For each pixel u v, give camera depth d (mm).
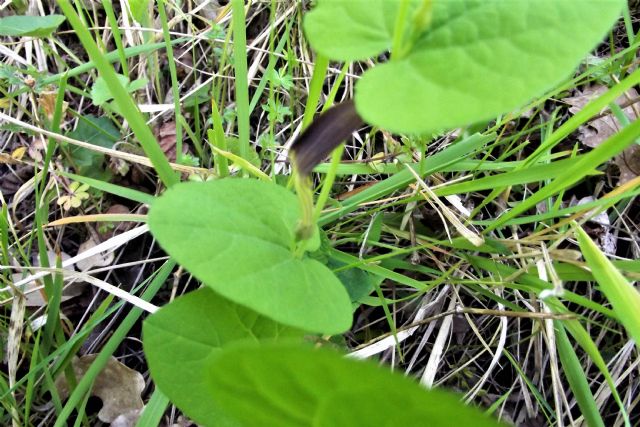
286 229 203
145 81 311
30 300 297
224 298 212
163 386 208
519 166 273
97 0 406
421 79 167
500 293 290
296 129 336
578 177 233
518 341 293
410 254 304
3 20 325
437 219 310
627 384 292
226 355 158
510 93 164
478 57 168
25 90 329
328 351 150
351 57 175
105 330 293
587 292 301
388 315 271
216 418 210
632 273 260
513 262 288
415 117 163
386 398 160
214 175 294
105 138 351
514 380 298
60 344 276
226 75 374
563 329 269
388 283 304
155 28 397
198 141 332
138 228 292
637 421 290
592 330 298
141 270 305
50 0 408
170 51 292
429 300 298
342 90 376
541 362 291
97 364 254
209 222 193
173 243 187
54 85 365
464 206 317
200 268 186
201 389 209
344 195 311
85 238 334
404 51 169
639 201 319
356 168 305
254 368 162
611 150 223
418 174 284
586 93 343
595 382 293
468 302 303
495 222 271
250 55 390
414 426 166
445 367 301
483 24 170
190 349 210
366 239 288
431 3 165
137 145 348
